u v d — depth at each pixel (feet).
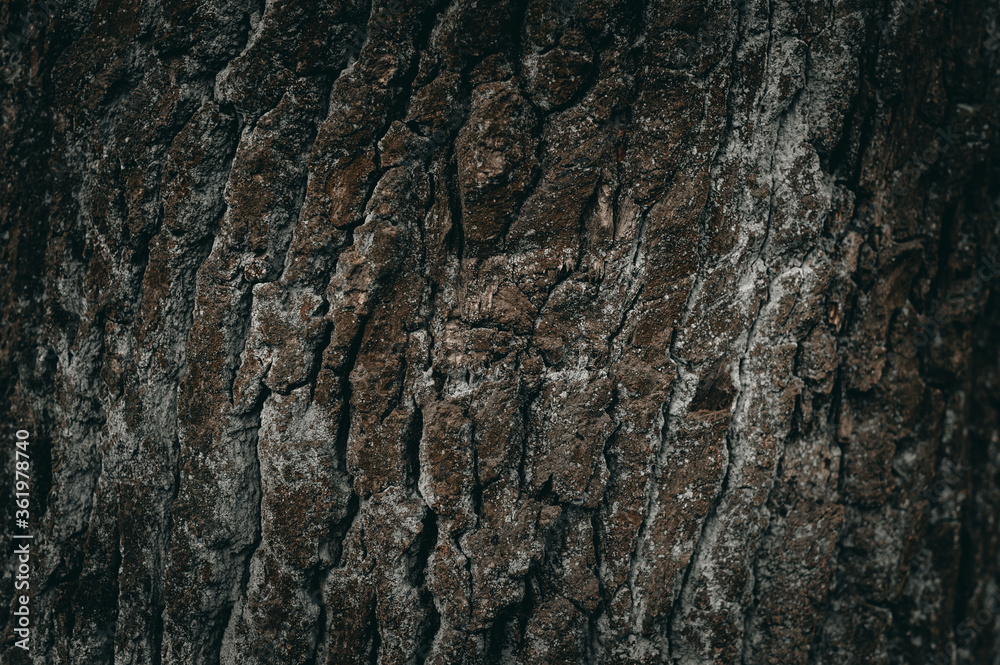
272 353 5.23
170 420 5.50
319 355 5.26
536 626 5.21
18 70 5.97
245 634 5.40
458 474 5.08
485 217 5.08
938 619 6.07
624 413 5.19
